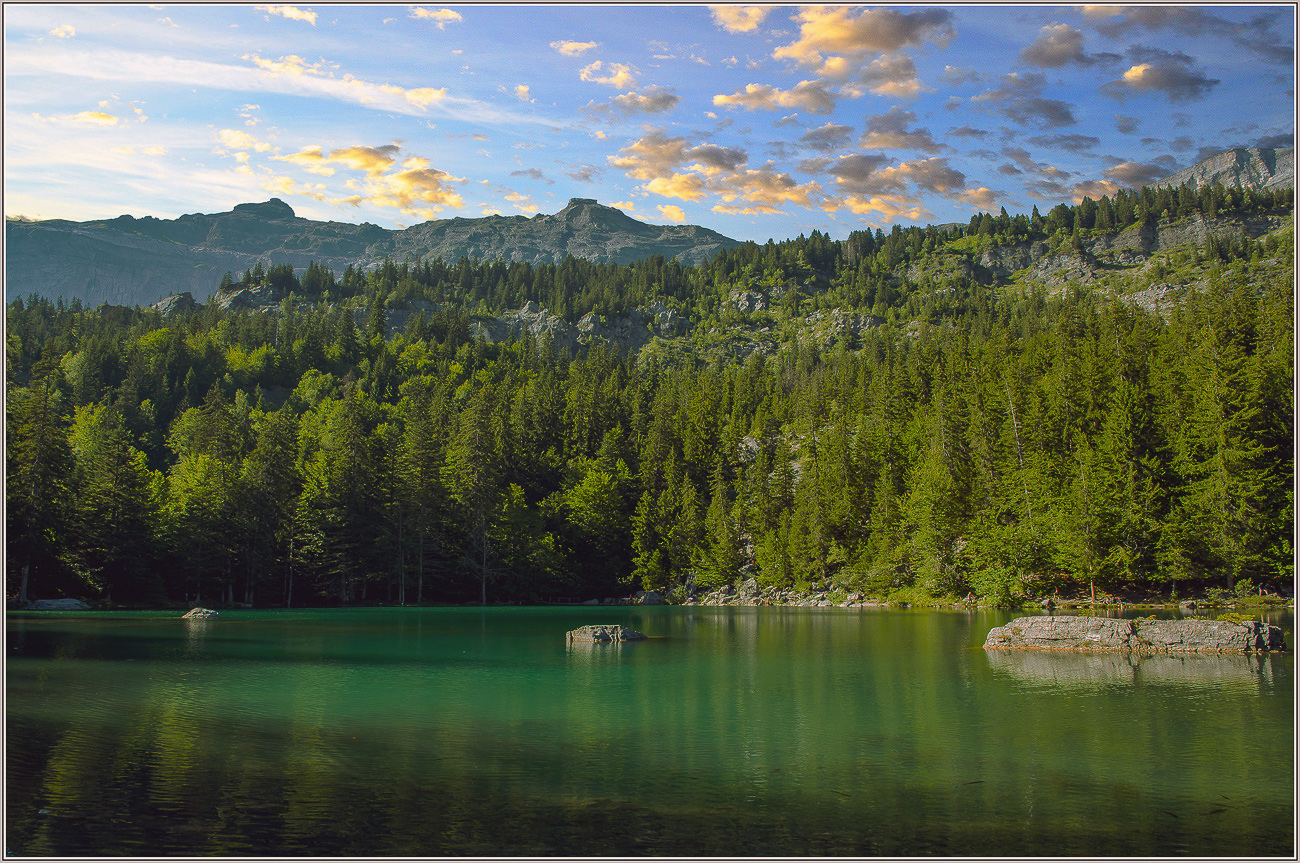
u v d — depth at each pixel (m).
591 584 133.25
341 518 110.06
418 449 120.06
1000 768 22.64
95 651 46.59
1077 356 116.75
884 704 31.80
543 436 168.62
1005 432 100.38
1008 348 137.00
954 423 109.38
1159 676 38.28
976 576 90.38
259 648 50.00
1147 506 81.38
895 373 152.12
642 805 19.39
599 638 55.41
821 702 32.28
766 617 85.31
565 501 139.12
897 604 98.75
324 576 112.25
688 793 20.33
